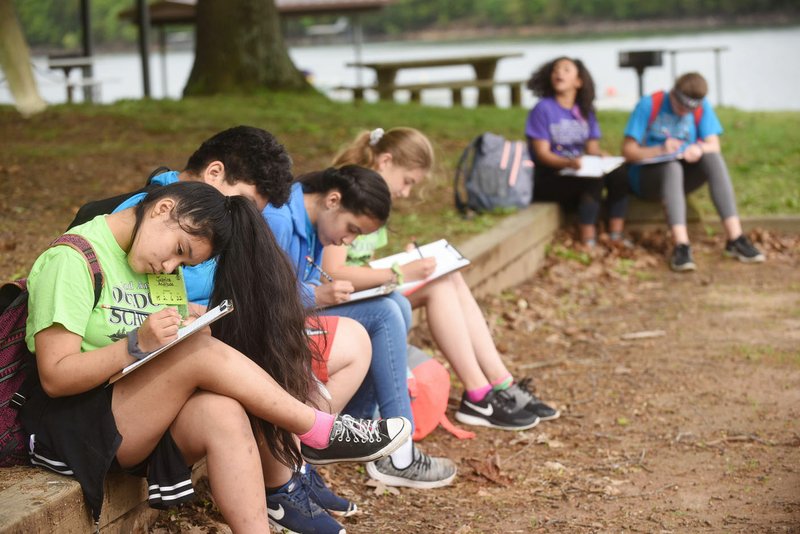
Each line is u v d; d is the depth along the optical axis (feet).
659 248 28.68
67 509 10.07
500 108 53.11
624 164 28.32
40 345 10.07
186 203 10.24
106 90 99.91
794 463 14.87
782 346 20.65
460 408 16.78
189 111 45.09
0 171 29.94
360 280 14.90
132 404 10.36
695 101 26.94
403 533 12.85
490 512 13.55
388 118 45.21
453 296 16.33
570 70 27.61
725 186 27.63
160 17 73.26
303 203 13.75
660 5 229.45
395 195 16.43
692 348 20.79
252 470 10.43
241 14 54.34
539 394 18.26
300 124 41.73
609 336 21.83
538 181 28.84
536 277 26.30
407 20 255.29
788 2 214.28
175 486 10.68
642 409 17.43
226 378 10.47
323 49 189.47
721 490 13.99
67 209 25.34
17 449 10.53
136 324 10.55
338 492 14.01
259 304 11.19
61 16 141.49
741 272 26.66
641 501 13.74
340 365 13.41
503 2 248.73
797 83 83.15
